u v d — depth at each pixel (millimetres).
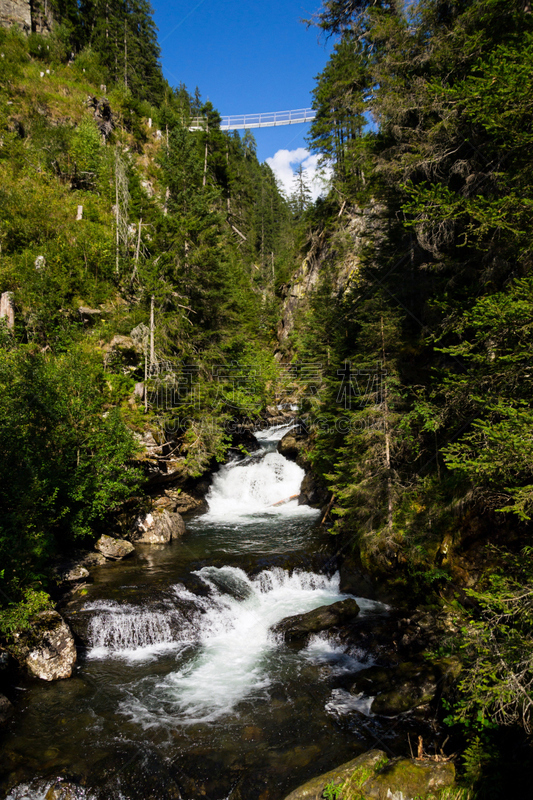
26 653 10914
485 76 8320
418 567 13062
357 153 17188
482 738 7574
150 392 23609
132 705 10055
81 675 11164
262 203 90688
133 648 12547
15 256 26984
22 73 52250
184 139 31203
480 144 11789
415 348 15766
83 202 37156
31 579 12250
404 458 14875
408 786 6828
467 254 13695
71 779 7891
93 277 30094
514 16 9891
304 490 25672
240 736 9047
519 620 6684
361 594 15141
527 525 10133
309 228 54375
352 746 8680
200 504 24672
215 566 16672
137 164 50875
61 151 42781
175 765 8289
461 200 8328
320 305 28109
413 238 16234
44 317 23562
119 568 16469
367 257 20453
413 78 13820
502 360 7965
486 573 10727
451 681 9461
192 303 27906
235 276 43219
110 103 56250
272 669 11539
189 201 28734
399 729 8984
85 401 17812
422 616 12289
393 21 13930
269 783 7840
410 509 13891
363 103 15367
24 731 9133
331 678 11031
